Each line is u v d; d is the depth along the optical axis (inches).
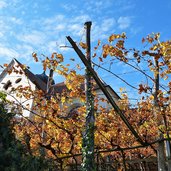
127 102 563.8
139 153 782.5
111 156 800.9
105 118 572.1
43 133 544.4
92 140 362.3
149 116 580.1
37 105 491.8
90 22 371.9
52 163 496.1
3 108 466.0
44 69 421.7
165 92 413.1
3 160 398.6
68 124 498.6
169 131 426.0
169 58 388.5
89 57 365.1
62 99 488.1
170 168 397.4
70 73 422.9
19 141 456.8
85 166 351.3
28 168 405.1
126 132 605.0
